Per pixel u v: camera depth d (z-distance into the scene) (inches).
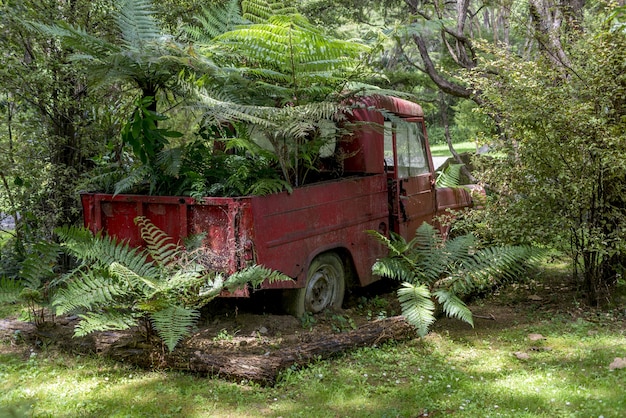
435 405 164.6
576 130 235.8
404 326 216.1
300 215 224.4
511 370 189.5
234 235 205.8
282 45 239.5
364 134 258.7
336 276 250.2
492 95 258.1
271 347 208.7
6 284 219.1
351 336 207.0
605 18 258.2
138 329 206.4
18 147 307.3
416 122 297.0
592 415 154.3
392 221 274.1
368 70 255.0
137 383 184.5
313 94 255.0
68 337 211.8
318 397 172.9
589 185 234.5
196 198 212.2
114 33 318.3
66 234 211.5
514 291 281.4
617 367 185.9
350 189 248.8
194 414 163.8
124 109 311.1
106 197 230.1
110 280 195.6
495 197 264.5
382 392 175.6
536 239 244.7
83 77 293.4
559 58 261.7
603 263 253.9
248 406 168.6
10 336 218.4
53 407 167.9
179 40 310.5
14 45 301.3
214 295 197.5
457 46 422.3
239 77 243.8
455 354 205.9
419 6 468.4
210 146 268.4
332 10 524.1
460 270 239.8
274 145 230.7
